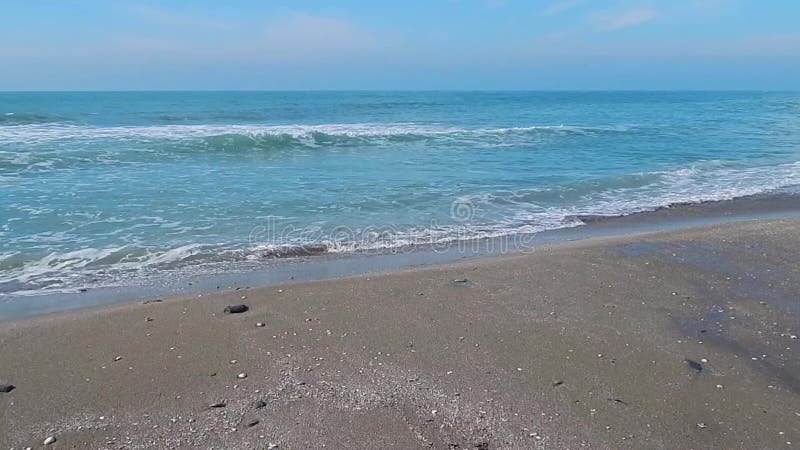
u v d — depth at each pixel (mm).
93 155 15398
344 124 29969
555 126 30531
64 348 5262
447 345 5414
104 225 9430
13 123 25188
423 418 4195
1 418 4145
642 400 4508
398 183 13523
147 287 7027
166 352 5199
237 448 3816
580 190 13641
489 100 79250
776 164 18281
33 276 7285
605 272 7703
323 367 4949
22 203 10578
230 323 5844
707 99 90438
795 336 5801
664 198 13211
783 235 9773
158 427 4055
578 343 5512
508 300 6629
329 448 3828
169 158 16094
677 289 7121
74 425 4078
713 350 5441
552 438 3975
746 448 3924
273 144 18938
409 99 76938
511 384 4699
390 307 6363
